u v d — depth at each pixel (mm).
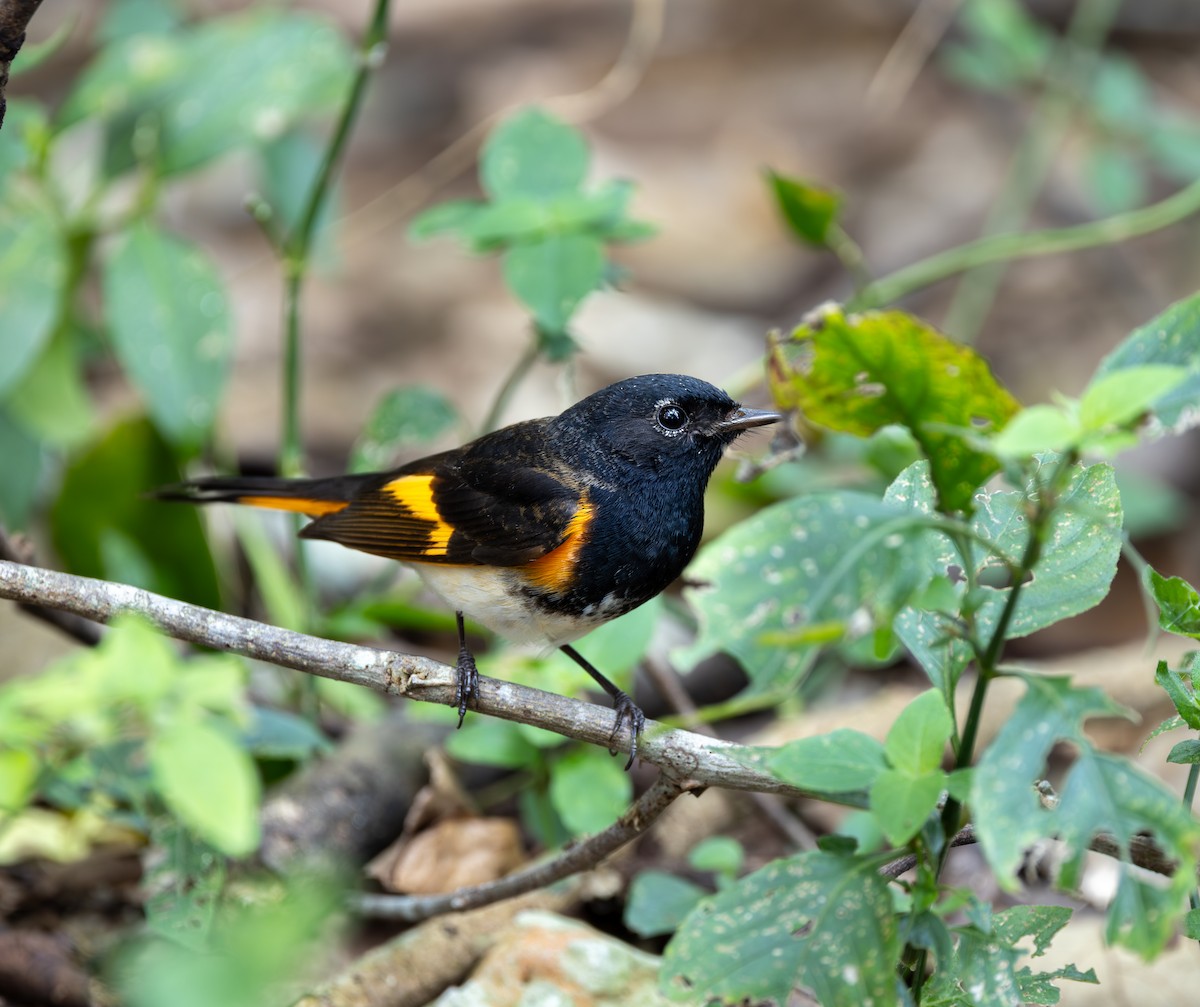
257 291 18484
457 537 8414
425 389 11086
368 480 9234
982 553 6027
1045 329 18141
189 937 7598
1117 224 12672
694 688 12141
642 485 8477
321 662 6887
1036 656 13234
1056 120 15797
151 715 6180
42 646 12008
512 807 10703
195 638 6898
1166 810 4668
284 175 14094
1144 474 15078
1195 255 18750
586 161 10711
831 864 5562
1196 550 14227
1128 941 4648
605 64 22875
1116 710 4828
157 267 11375
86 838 9672
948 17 20266
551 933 8031
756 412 8703
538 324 10188
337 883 6910
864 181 20625
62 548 11898
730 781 6332
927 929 5512
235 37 12203
